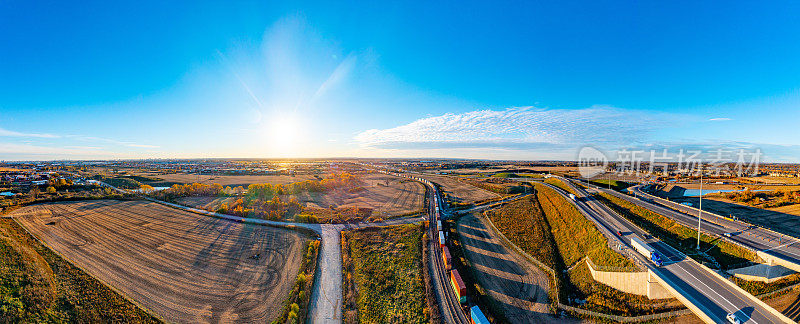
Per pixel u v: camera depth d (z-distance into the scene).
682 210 75.88
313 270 57.41
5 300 43.78
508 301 48.56
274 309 45.78
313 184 146.62
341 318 44.16
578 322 43.66
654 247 55.62
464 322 42.50
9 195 123.62
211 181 199.00
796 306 37.88
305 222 88.44
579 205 88.31
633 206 82.50
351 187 158.50
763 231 57.38
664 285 43.34
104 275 54.38
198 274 55.69
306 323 43.09
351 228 82.31
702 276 44.69
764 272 44.84
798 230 73.00
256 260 61.59
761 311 36.06
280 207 106.12
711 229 59.09
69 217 91.25
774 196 107.62
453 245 68.81
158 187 174.50
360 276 54.78
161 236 74.81
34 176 197.12
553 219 87.06
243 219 90.06
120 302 46.22
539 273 57.28
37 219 88.69
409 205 114.25
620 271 49.94
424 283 52.28
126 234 76.06
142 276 54.53
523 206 101.81
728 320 34.62
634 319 41.84
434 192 140.75
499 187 142.12
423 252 64.81
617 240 59.94
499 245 70.19
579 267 58.88
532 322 43.75
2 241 65.94
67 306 44.44
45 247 66.06
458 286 47.06
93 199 118.19
